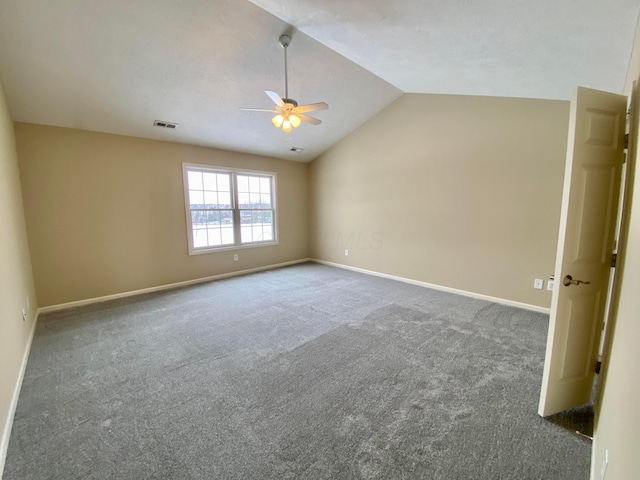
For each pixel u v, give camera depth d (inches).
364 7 87.6
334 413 72.5
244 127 182.5
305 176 262.8
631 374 38.5
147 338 114.9
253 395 79.8
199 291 177.5
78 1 90.3
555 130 130.2
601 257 68.6
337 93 167.3
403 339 112.0
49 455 60.8
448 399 77.3
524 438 64.3
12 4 86.9
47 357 100.7
